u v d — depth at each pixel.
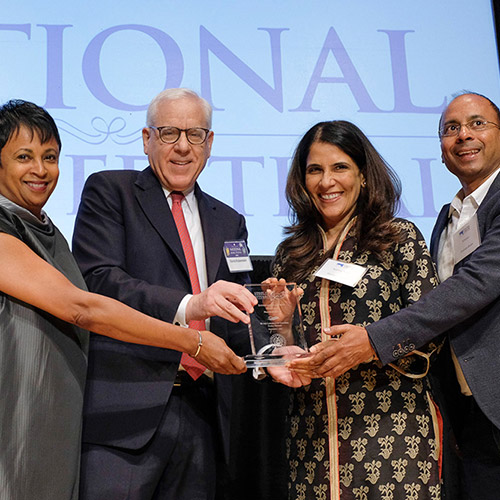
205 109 2.54
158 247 2.40
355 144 2.51
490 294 2.31
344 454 2.26
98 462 2.22
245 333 2.50
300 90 3.52
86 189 2.51
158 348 2.32
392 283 2.38
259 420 3.20
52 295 2.07
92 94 3.38
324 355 2.22
